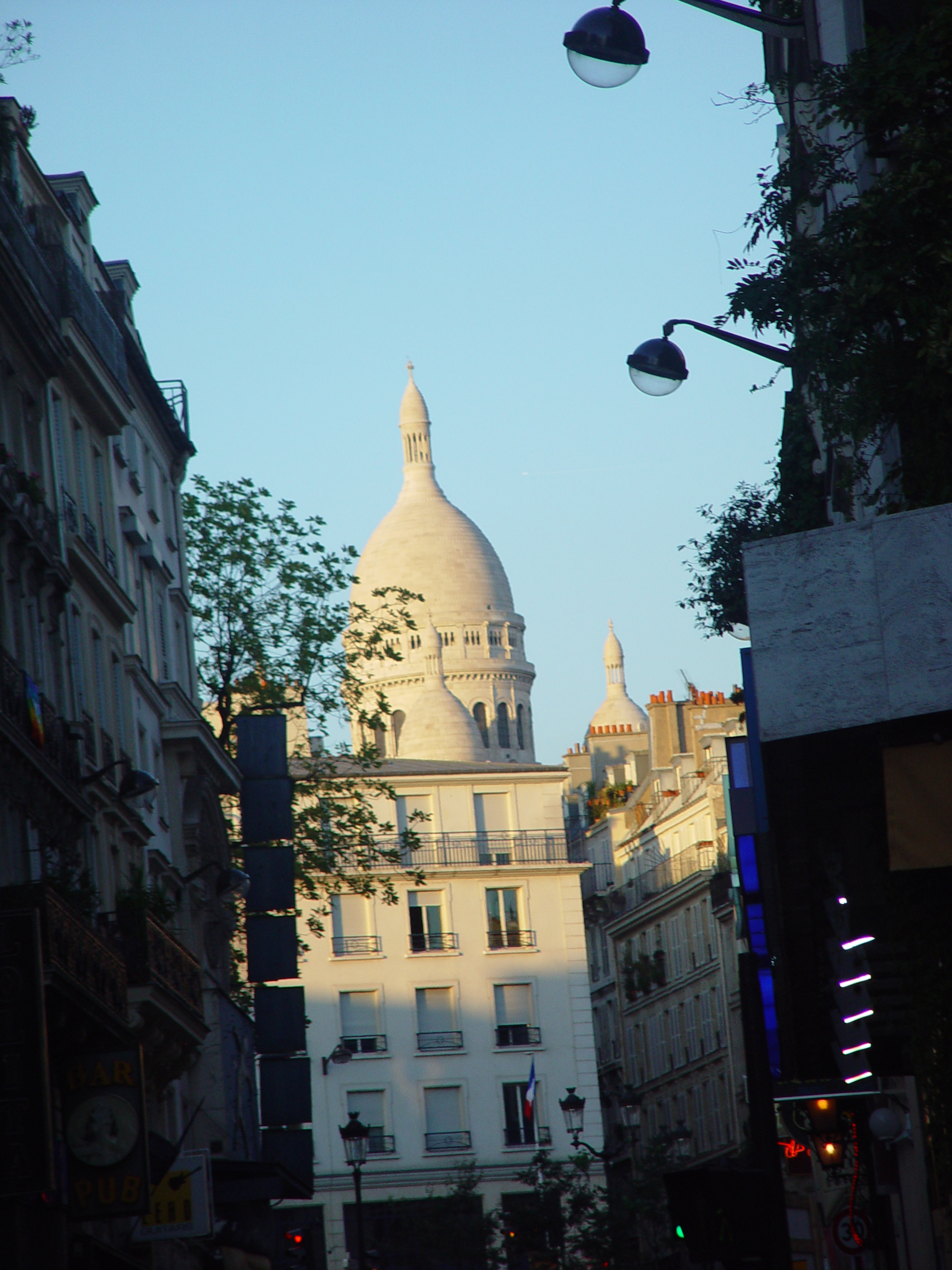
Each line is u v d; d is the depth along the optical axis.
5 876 34.19
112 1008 35.91
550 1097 110.62
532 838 115.31
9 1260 31.64
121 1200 34.69
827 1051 25.22
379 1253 92.69
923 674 19.95
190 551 61.69
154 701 52.94
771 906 23.56
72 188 51.03
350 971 110.00
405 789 114.88
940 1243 34.81
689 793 123.31
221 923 56.72
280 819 59.78
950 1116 20.66
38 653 39.41
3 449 37.44
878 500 22.05
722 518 34.44
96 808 43.69
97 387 47.41
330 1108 107.81
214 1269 52.41
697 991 117.56
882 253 19.98
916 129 19.95
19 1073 29.36
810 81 21.69
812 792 22.09
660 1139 91.81
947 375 19.64
